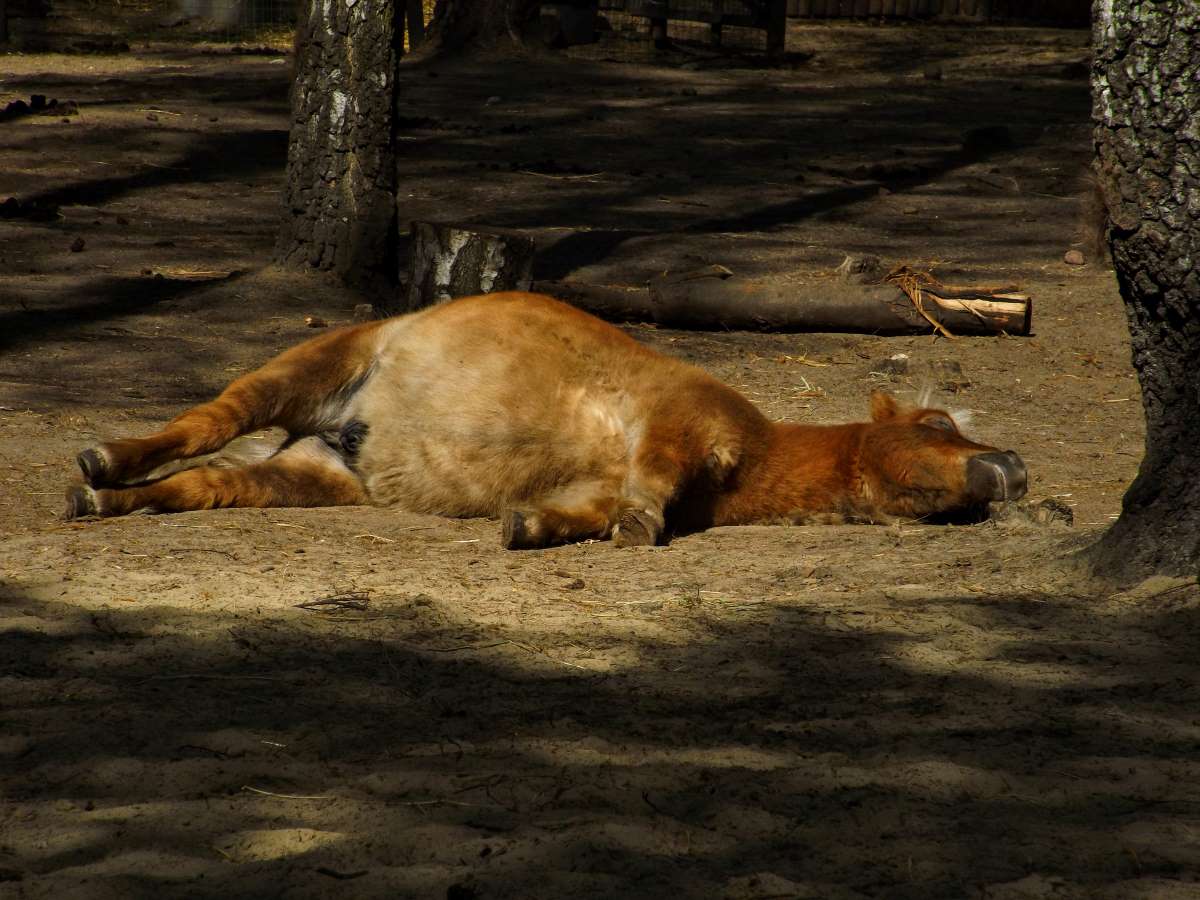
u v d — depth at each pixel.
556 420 13.09
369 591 10.73
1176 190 9.45
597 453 13.13
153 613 10.05
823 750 7.67
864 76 56.84
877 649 9.34
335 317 23.58
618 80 54.31
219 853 6.40
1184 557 10.09
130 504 13.20
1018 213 34.09
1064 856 6.36
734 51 62.28
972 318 23.20
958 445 12.63
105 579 10.87
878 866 6.29
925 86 53.88
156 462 13.05
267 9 67.81
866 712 8.21
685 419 12.92
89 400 18.09
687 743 7.77
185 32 65.31
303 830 6.55
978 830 6.64
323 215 25.42
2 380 18.84
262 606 10.27
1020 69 57.97
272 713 8.16
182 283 25.23
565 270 26.72
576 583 11.02
